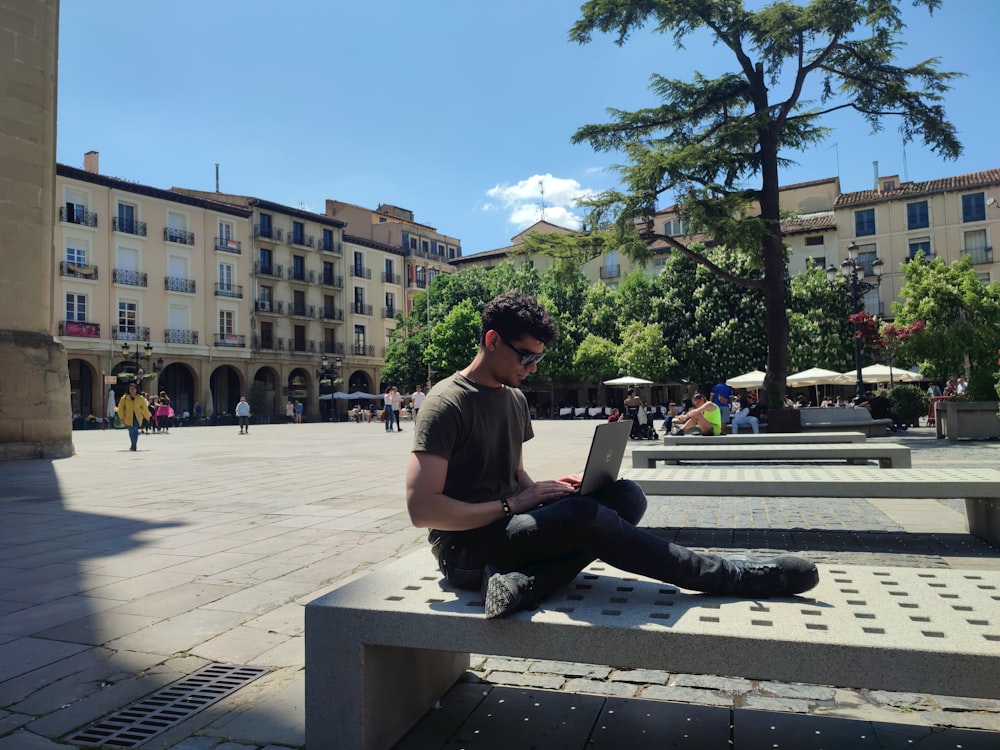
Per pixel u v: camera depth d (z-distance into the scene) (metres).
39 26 14.34
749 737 2.21
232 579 4.30
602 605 2.01
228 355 46.56
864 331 19.66
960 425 14.79
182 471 11.48
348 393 56.44
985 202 42.19
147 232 42.19
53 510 7.18
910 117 16.72
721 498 8.09
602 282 53.88
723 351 37.53
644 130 18.14
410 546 5.26
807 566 2.07
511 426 2.29
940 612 1.90
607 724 2.32
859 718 2.35
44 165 14.42
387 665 2.15
